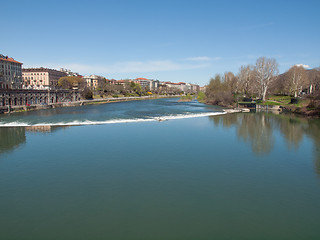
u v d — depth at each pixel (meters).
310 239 16.02
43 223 17.80
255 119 72.56
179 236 16.23
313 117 77.56
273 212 19.25
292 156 33.91
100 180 25.42
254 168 29.12
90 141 42.31
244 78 140.25
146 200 21.11
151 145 39.50
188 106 130.62
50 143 41.00
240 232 16.72
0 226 17.44
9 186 24.06
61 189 23.34
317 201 21.11
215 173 27.42
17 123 62.44
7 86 136.38
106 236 16.23
